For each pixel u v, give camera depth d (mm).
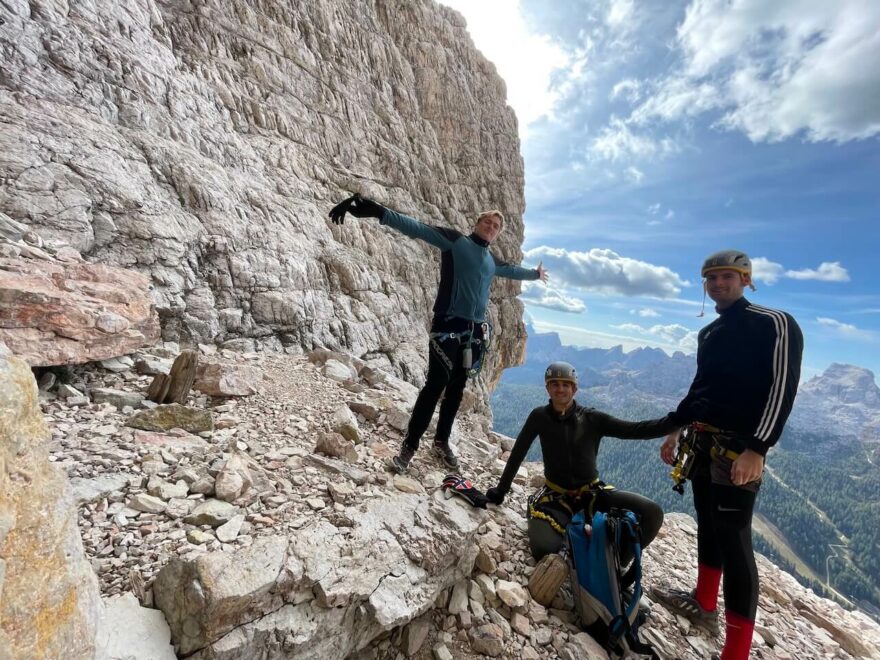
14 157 5422
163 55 10195
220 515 2734
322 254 11461
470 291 4020
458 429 6691
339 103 16938
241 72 13438
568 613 3352
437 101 23141
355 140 17203
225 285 7754
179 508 2711
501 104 28328
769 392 3014
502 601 3264
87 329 4062
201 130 10172
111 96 8055
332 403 5402
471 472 5109
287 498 3162
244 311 7918
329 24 17453
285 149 13453
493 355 25281
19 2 7008
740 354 3197
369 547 2828
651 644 3283
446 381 4082
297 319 8906
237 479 3049
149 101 8852
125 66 8602
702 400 3357
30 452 1597
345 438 4488
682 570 4605
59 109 6785
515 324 26766
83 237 5684
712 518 3340
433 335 4090
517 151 29047
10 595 1325
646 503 3650
